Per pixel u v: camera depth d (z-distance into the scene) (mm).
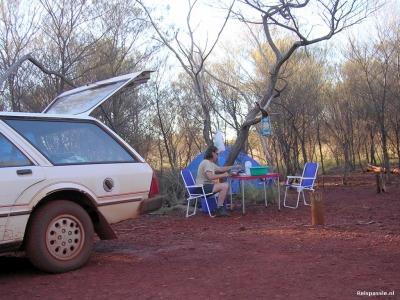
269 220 7910
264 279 4125
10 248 4254
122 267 4742
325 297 3615
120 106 13422
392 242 5527
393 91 14914
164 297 3703
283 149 14242
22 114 4703
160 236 6742
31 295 3832
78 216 4664
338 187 13383
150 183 5352
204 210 9250
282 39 15500
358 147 18469
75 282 4195
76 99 6266
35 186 4371
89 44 12312
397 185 13023
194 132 16172
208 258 5012
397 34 14344
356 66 15766
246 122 9906
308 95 15211
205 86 14930
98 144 5113
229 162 10062
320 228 6668
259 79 15578
